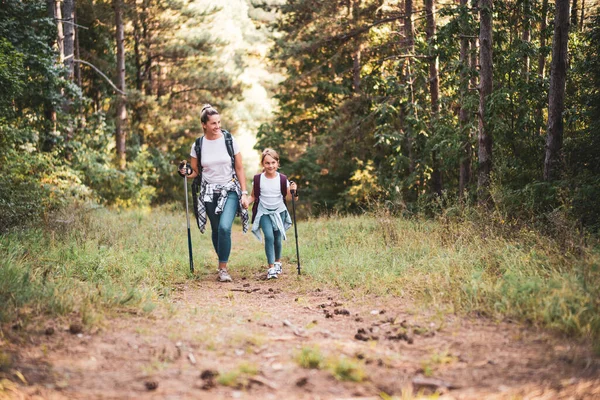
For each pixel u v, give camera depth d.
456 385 2.76
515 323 3.75
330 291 5.55
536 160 11.18
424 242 7.12
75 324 3.64
